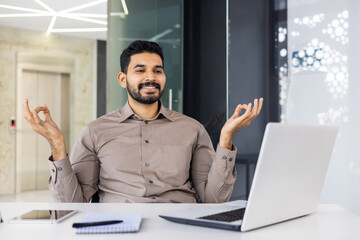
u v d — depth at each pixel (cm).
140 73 187
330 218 128
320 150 126
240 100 359
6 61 682
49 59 727
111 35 371
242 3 359
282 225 117
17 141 688
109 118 195
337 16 309
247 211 106
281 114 340
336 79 309
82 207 143
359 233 109
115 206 144
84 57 770
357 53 298
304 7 327
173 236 103
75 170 188
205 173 195
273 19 345
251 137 354
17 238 101
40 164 720
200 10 412
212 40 400
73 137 757
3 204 150
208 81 403
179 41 411
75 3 564
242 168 359
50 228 111
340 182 308
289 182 116
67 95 756
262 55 349
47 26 684
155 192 183
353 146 302
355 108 300
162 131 192
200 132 197
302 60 328
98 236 103
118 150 188
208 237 102
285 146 110
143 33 388
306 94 326
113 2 374
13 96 687
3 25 677
